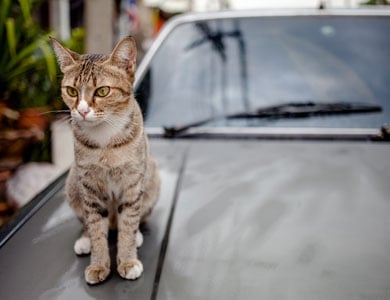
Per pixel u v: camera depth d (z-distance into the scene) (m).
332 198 1.66
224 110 2.26
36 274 1.28
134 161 1.57
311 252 1.36
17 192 3.26
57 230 1.53
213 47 2.52
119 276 1.30
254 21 2.59
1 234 1.47
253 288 1.20
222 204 1.63
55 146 4.26
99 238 1.52
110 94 1.59
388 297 1.16
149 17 14.13
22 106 3.75
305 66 2.40
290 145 2.06
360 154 1.96
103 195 1.64
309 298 1.16
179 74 2.42
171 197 1.70
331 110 2.20
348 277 1.24
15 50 3.44
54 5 7.68
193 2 13.10
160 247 1.41
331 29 2.53
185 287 1.21
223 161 1.94
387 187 1.72
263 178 1.80
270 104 2.25
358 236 1.44
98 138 1.56
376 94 2.25
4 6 3.35
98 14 3.54
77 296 1.19
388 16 2.55
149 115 2.26
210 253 1.36
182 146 2.08
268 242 1.41
